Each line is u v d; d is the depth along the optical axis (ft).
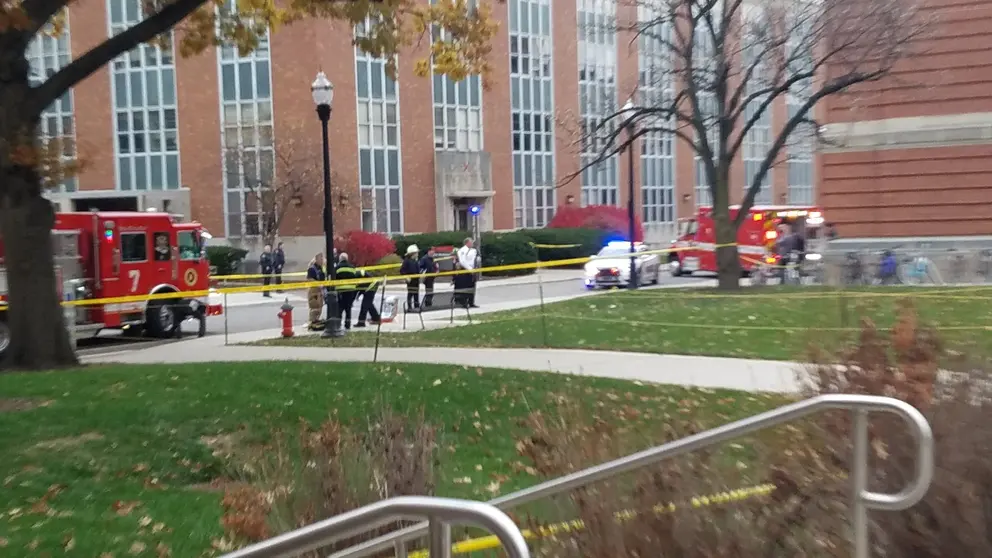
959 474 15.07
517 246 152.76
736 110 93.86
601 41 186.29
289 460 20.83
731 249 88.38
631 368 42.37
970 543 14.84
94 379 39.19
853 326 46.65
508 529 7.64
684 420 26.30
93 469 26.16
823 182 82.64
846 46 77.51
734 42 108.17
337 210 141.18
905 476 14.92
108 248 69.72
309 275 74.95
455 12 48.83
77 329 67.56
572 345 51.01
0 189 44.91
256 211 144.46
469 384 37.60
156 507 22.99
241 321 89.76
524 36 176.24
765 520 14.83
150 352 58.90
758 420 13.21
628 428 20.98
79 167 46.32
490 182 168.25
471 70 49.88
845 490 14.88
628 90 110.83
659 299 78.28
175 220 80.07
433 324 73.10
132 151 150.92
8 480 24.90
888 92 79.77
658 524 14.03
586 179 189.88
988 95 76.74
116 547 19.83
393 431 19.06
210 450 27.84
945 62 77.71
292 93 142.72
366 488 16.78
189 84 146.82
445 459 25.34
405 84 155.43
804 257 107.34
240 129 144.66
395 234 150.61
